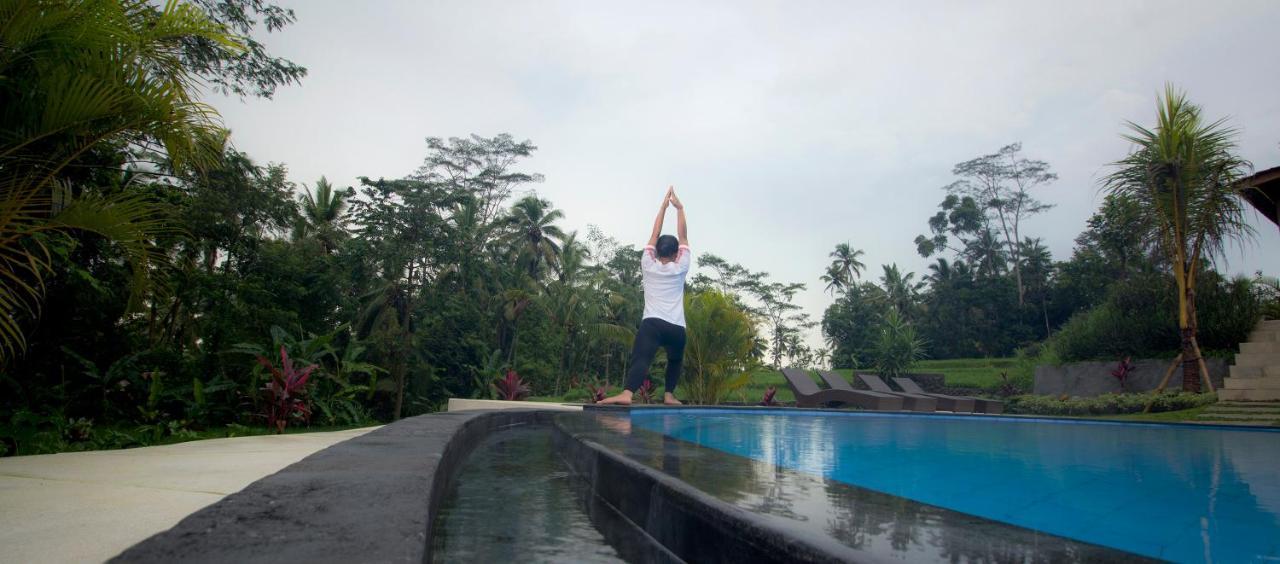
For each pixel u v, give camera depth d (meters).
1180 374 17.22
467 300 27.77
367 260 23.50
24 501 2.49
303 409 11.12
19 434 6.95
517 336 34.25
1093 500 2.16
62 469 3.40
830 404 17.78
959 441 4.68
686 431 4.84
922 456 3.44
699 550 1.55
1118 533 1.67
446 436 2.94
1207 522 1.80
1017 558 1.02
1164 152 12.61
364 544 1.07
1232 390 12.15
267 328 17.52
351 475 1.80
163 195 11.31
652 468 2.09
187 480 3.02
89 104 3.96
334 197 30.80
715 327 12.29
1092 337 20.39
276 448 4.77
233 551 1.01
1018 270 52.69
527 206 39.09
